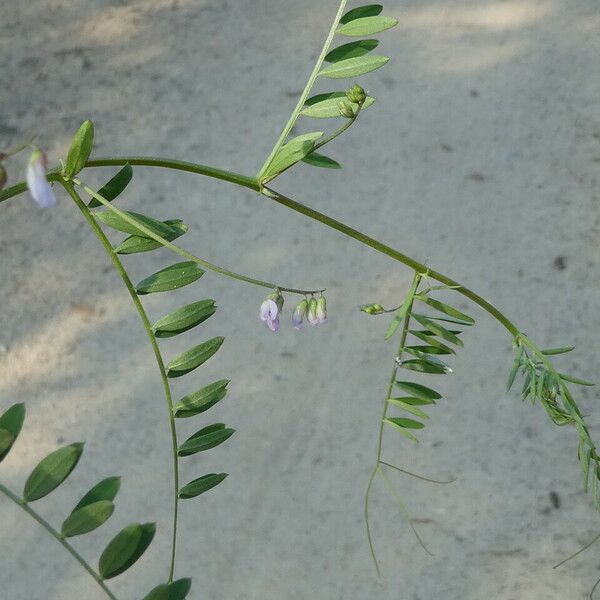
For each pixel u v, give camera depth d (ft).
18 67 2.47
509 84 2.50
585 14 2.65
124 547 0.63
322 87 2.46
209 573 1.83
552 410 0.95
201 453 1.96
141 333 2.09
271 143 2.36
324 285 2.15
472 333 2.10
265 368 2.05
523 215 2.27
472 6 2.66
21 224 2.23
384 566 1.85
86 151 0.70
